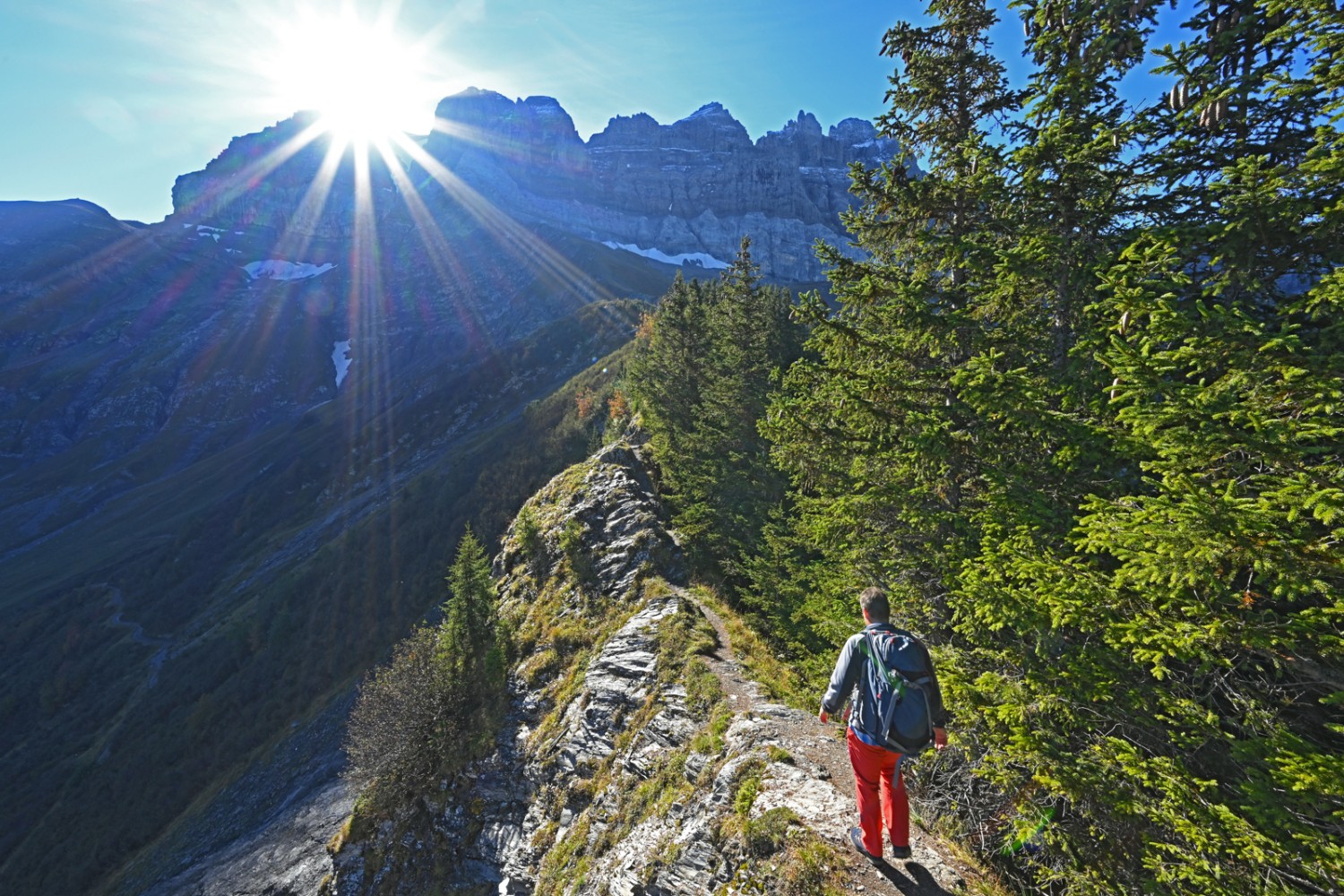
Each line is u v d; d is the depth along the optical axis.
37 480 158.38
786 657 15.23
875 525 10.12
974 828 6.87
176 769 48.91
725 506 23.31
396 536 68.25
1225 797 5.17
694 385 31.66
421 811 21.62
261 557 89.00
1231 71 5.97
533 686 21.17
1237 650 5.33
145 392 190.88
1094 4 6.51
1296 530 4.50
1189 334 5.53
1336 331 5.17
